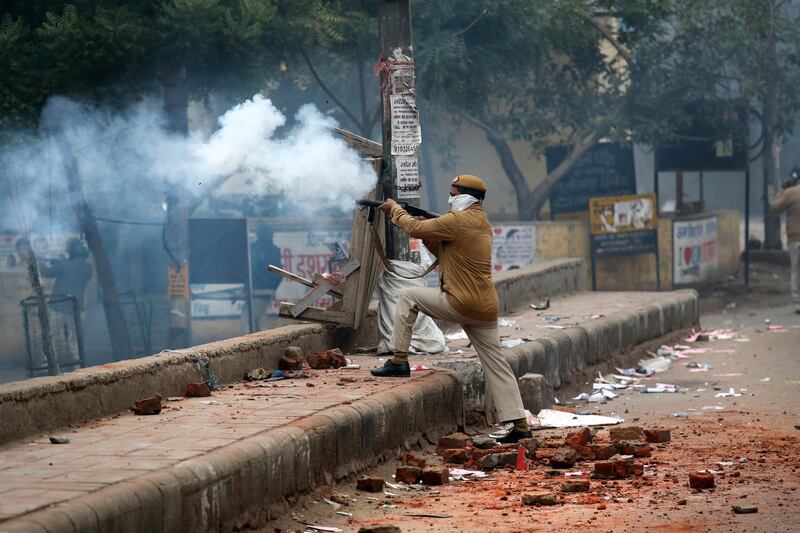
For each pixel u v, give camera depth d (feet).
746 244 188.65
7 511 39.29
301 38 121.80
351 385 70.64
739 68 192.65
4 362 138.41
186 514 45.21
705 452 68.80
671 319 131.03
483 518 51.44
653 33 197.26
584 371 101.71
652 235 180.14
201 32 109.81
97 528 40.19
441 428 72.95
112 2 113.39
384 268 86.43
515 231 177.68
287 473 53.11
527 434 71.72
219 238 136.15
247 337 77.15
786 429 77.15
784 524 49.08
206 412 60.75
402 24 87.71
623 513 51.88
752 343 128.98
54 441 52.54
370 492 58.13
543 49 164.76
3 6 113.70
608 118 179.11
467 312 70.64
